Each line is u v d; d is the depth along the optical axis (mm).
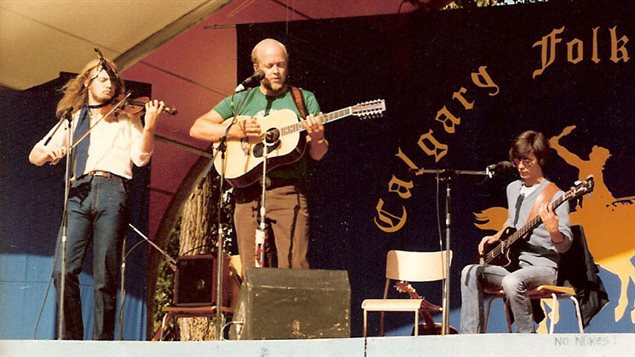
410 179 10656
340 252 10688
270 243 8406
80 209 8156
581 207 10156
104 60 8414
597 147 10211
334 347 6664
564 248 8188
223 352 6703
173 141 11641
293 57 11086
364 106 8422
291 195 8352
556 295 8219
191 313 9078
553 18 10531
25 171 9812
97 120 8438
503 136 10492
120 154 8344
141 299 9969
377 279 10562
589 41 10391
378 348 6664
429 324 9852
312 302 6914
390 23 10945
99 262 8117
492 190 10438
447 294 8508
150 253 12039
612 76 10281
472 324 8125
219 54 11133
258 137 8523
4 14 9781
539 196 8609
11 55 10492
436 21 10836
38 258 9719
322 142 8406
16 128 9875
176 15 10109
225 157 8539
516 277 7973
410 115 10766
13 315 9617
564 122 10344
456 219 10484
